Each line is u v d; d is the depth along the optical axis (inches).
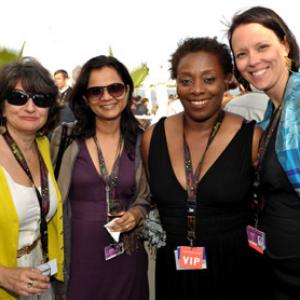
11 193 73.5
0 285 71.1
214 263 78.6
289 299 70.7
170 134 85.5
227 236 78.4
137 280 91.4
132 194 92.2
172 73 84.1
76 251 87.0
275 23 72.4
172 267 81.5
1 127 78.6
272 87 74.7
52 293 86.6
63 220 87.2
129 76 93.6
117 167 90.7
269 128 74.5
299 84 68.1
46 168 84.1
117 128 93.8
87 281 86.8
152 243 82.3
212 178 77.9
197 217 78.7
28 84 74.6
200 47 79.1
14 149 77.8
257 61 72.6
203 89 77.7
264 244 72.4
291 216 68.4
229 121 82.8
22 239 76.2
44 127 84.6
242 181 77.6
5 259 72.9
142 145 90.5
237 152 79.0
